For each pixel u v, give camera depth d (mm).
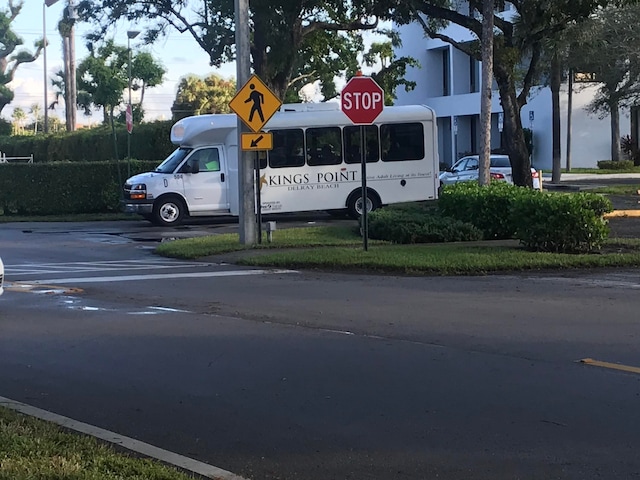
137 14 29219
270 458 5750
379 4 24578
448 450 5863
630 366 8016
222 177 24922
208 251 17297
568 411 6688
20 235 22531
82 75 45469
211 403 7062
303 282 13727
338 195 24828
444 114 59000
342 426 6418
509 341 9156
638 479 5293
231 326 10227
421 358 8492
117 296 12547
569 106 47719
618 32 38938
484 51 20656
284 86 29484
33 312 11297
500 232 18875
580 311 10836
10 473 4957
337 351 8852
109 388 7551
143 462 5367
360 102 16062
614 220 22109
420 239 18359
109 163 29547
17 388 7559
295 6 26188
